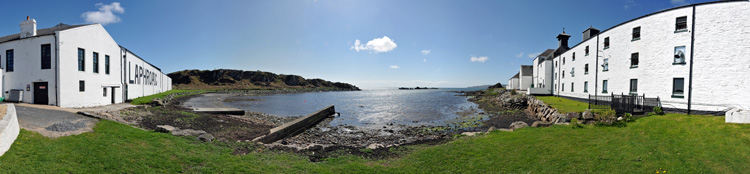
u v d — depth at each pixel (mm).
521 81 60562
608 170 8594
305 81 183125
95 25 24422
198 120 19703
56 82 20719
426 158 10758
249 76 160250
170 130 12844
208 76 147750
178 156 9422
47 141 8906
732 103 16984
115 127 12680
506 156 10422
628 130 13383
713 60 17703
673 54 19359
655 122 14133
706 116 14609
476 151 11328
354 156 11312
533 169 8938
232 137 16375
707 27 17938
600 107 22172
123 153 8914
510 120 26922
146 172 7797
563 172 8586
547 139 12703
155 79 55062
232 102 53375
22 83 21469
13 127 8289
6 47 22312
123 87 30391
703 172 8102
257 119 26016
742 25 16969
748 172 7926
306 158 10844
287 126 20234
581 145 11367
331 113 33875
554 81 41438
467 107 41969
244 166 9031
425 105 47094
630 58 22453
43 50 21062
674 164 8727
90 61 23797
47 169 6891
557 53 44406
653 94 20469
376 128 23844
